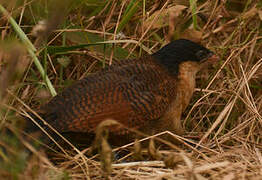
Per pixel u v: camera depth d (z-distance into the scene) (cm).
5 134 664
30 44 780
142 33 930
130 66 783
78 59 946
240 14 1004
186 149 859
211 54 861
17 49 495
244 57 1022
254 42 984
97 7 952
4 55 720
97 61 949
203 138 817
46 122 696
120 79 748
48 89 837
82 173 697
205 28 980
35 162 614
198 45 847
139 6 995
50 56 907
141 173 665
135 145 600
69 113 699
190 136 894
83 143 772
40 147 678
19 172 581
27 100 854
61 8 504
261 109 962
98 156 774
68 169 695
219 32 1038
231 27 1036
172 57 825
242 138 860
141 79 764
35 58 777
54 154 745
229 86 969
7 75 500
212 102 973
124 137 752
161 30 1021
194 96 980
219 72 945
